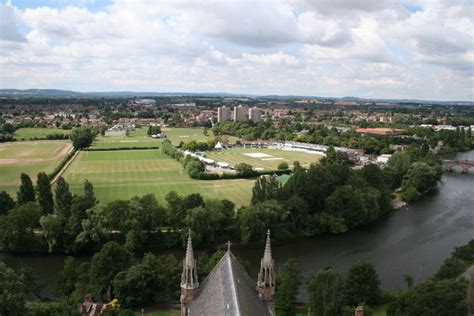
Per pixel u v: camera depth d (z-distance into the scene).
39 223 184.62
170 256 134.25
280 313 116.75
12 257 175.12
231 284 69.31
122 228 181.38
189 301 83.12
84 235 175.12
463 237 198.38
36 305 108.25
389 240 196.38
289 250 185.50
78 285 123.31
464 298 96.19
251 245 190.88
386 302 122.81
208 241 186.50
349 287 120.50
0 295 91.06
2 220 178.25
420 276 152.62
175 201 191.25
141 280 121.69
